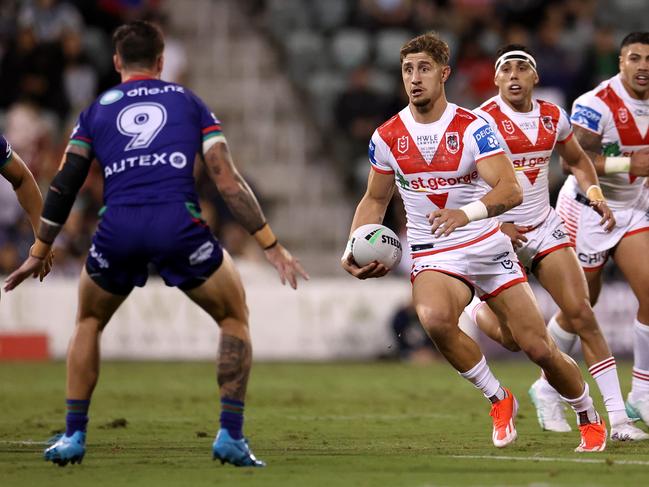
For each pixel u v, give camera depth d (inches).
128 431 1171.3
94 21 2898.6
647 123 1162.6
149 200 828.0
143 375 1943.9
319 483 767.1
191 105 853.8
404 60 978.7
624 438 1058.7
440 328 958.4
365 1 3024.1
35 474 821.9
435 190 986.7
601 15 3211.1
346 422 1267.2
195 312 2282.2
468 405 1477.6
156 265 842.2
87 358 855.7
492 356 2278.5
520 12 3048.7
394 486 753.0
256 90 2950.3
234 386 839.7
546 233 1082.7
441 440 1082.7
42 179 2491.4
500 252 985.5
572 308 1067.9
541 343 968.3
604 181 1163.9
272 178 2802.7
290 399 1563.7
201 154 890.7
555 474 807.7
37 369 2053.4
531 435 1126.4
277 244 848.3
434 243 993.5
